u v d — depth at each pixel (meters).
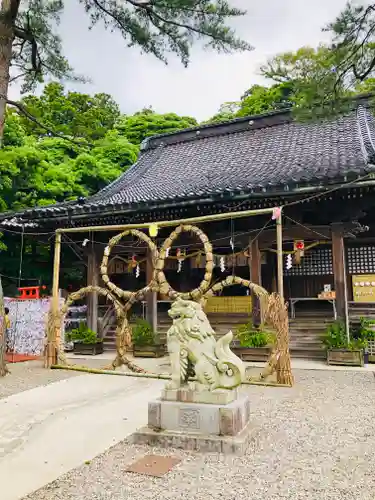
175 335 5.41
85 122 20.44
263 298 8.68
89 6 11.07
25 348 13.09
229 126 19.59
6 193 18.94
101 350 13.62
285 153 15.65
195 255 14.18
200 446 4.68
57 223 14.77
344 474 3.98
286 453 4.54
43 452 4.75
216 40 10.83
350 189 11.05
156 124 33.59
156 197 13.72
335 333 11.06
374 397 7.19
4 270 18.88
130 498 3.57
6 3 10.39
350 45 7.81
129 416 6.16
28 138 21.75
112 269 15.47
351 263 14.20
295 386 8.14
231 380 5.09
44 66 11.92
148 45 11.48
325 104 8.38
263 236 12.78
